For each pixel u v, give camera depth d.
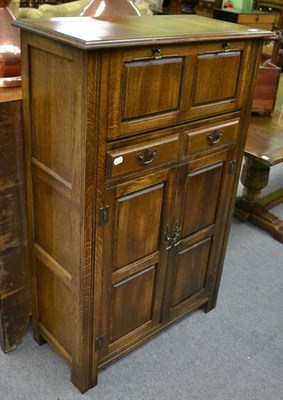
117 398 1.49
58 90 1.12
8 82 1.36
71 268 1.31
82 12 1.64
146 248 1.43
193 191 1.49
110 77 1.06
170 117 1.26
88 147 1.10
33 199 1.38
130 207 1.30
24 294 1.60
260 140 2.03
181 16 1.54
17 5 1.73
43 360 1.62
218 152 1.49
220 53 1.30
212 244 1.71
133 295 1.48
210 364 1.65
